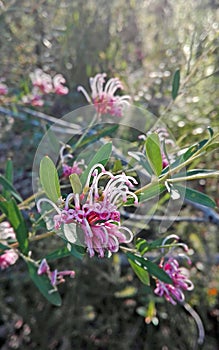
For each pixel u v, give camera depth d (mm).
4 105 262
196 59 233
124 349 270
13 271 264
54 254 135
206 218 233
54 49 354
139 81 333
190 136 272
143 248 138
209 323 294
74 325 277
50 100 314
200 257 289
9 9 274
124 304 282
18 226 127
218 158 284
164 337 275
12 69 310
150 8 421
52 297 127
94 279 281
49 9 346
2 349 260
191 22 354
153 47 389
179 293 159
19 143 303
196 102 309
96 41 367
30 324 266
